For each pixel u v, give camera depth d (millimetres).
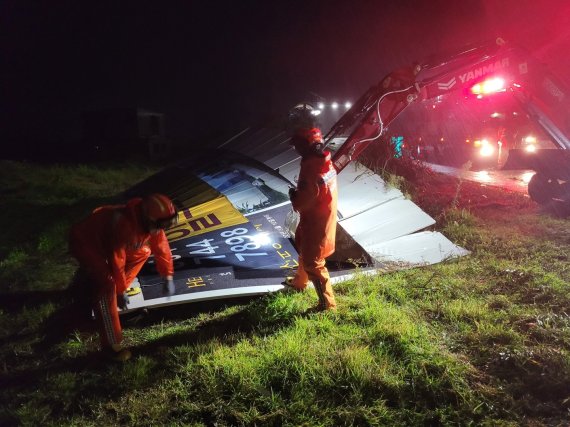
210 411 3262
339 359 3639
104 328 3998
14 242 8375
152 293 5066
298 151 4535
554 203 8461
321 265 4598
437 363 3570
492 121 15859
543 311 4520
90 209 10391
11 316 5172
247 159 9719
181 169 11547
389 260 6047
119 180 16234
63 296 5613
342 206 7125
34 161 27031
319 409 3207
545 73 7297
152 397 3465
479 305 4625
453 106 16531
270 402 3277
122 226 3873
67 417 3322
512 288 5125
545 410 3104
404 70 5938
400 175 9586
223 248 6258
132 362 3953
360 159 8969
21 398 3584
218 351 3885
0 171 16766
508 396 3227
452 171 14609
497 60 6977
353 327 4289
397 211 7074
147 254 4484
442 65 6438
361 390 3354
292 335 4090
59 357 4191
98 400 3479
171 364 3875
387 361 3658
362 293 5051
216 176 9461
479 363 3682
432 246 6441
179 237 6668
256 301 5020
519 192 10195
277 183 7906
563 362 3508
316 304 4848
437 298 4934
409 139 11273
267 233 6602
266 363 3672
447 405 3229
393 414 3154
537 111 8117
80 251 4027
